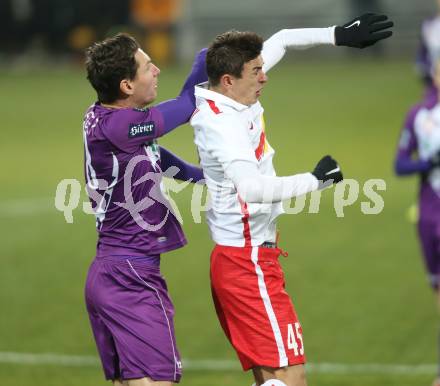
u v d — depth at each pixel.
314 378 25.22
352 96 92.75
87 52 17.47
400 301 32.06
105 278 17.38
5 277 36.47
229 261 17.33
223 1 133.50
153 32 126.81
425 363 26.14
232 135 16.44
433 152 26.31
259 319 17.20
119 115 16.91
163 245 17.50
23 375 25.86
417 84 98.31
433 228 25.94
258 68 16.78
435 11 125.19
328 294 33.12
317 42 17.98
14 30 130.12
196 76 17.58
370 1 129.50
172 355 17.23
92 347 28.28
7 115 87.44
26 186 54.94
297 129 74.75
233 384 24.92
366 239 41.25
